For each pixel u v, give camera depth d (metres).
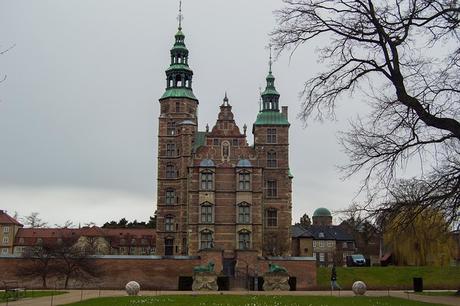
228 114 80.31
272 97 85.25
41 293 47.94
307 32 29.16
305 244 122.19
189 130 84.31
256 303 33.22
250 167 78.06
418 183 29.48
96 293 48.38
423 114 28.81
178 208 83.00
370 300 36.03
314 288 65.94
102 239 132.50
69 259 67.06
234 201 77.62
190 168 78.56
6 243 131.00
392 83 29.66
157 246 82.38
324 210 175.38
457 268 72.31
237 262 70.25
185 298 37.66
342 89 29.33
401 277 71.88
